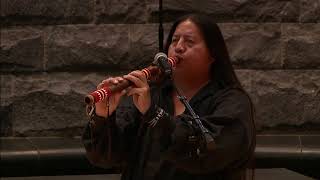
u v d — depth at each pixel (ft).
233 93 22.35
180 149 20.31
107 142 22.61
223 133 20.54
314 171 40.60
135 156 22.93
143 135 22.61
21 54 45.91
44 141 43.91
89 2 45.85
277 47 45.91
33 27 46.14
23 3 45.78
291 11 45.93
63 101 45.60
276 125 46.03
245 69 46.01
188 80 23.38
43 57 46.03
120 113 23.41
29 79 45.96
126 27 45.93
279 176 37.81
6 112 45.78
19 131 45.78
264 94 45.78
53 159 40.34
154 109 20.57
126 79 20.39
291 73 45.93
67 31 45.96
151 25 45.85
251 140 21.56
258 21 46.01
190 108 20.99
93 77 45.93
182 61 23.00
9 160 39.75
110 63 45.83
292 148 40.60
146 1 45.75
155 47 45.57
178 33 23.36
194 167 20.59
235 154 20.67
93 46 45.73
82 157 40.52
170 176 21.88
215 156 20.27
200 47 23.02
